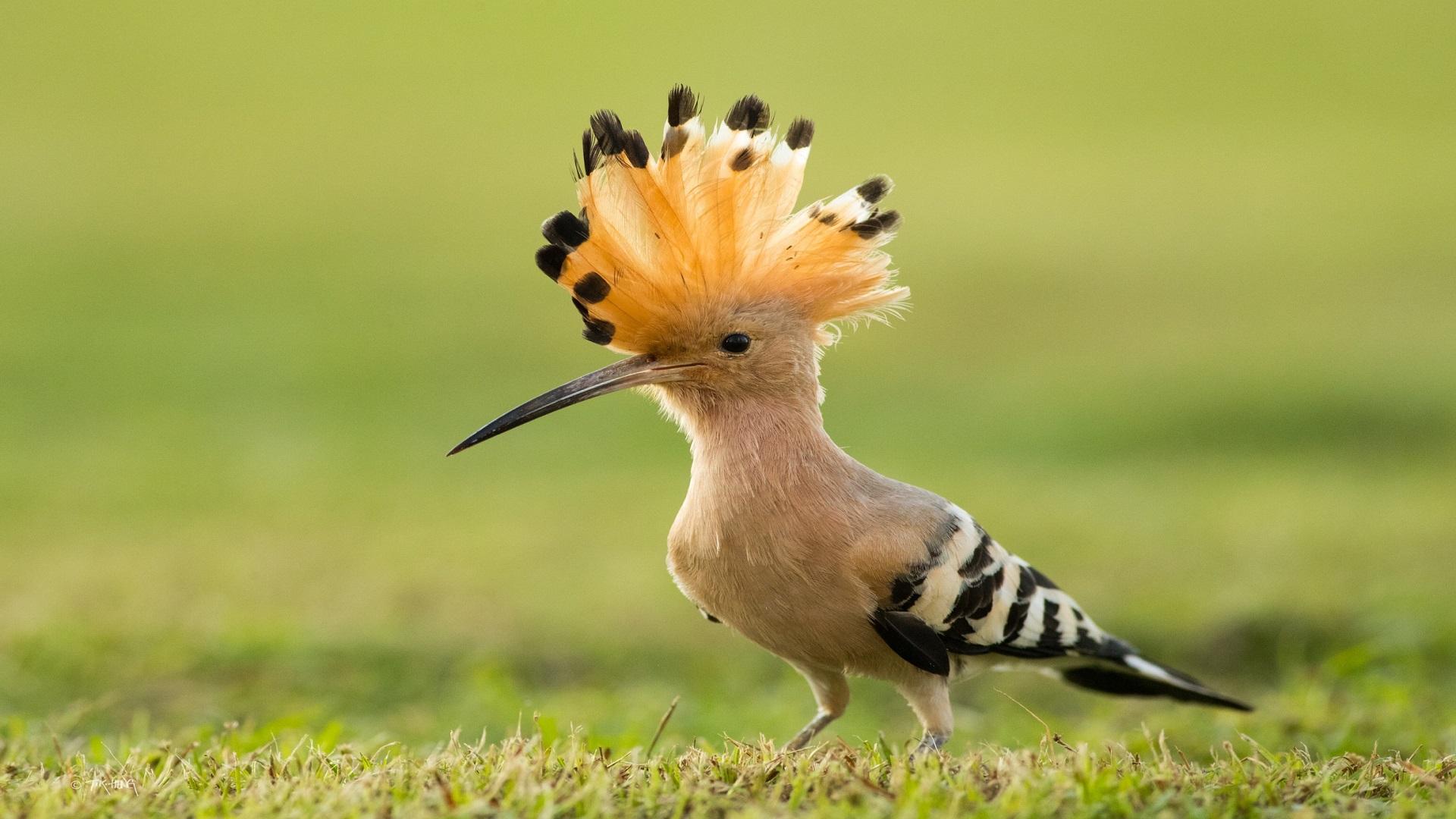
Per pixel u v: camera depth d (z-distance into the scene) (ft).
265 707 56.08
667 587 77.92
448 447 126.62
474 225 224.53
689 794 32.12
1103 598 74.59
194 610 71.00
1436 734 47.09
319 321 171.01
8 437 126.62
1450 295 167.02
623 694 59.77
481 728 52.95
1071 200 233.35
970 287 181.16
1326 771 34.42
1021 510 97.86
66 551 89.25
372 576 81.30
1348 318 158.61
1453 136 279.90
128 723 53.72
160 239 211.61
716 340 39.45
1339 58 342.85
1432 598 69.41
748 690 61.11
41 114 295.69
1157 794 32.45
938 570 38.73
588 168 38.68
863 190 40.55
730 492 38.96
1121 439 123.44
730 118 39.75
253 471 116.67
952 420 131.03
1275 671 65.57
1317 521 91.71
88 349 157.28
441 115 307.99
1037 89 326.44
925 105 314.55
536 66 345.72
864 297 41.14
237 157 271.28
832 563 38.22
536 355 157.48
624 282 39.22
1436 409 125.70
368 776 34.22
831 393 141.08
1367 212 217.97
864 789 32.35
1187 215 221.05
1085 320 164.25
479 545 90.84
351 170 263.49
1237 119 302.04
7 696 56.18
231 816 31.76
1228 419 126.62
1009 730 53.31
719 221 39.45
